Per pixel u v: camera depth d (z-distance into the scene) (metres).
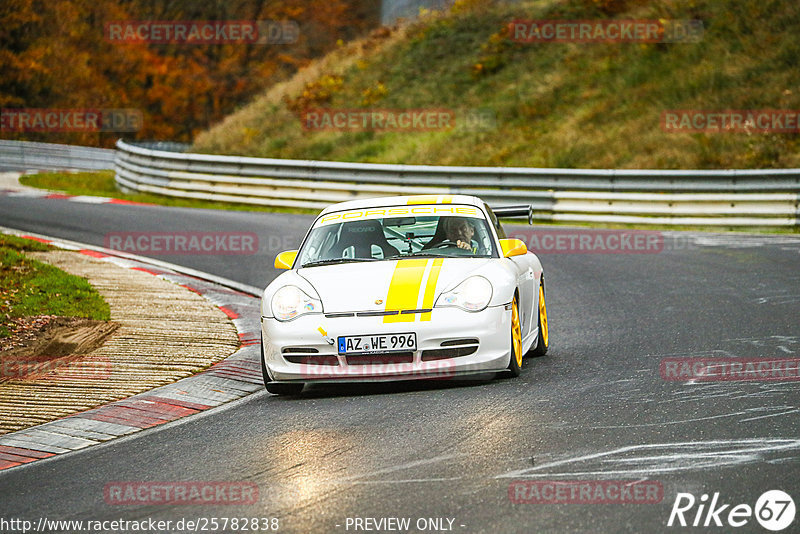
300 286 22.16
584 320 30.62
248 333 30.14
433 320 20.78
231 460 16.25
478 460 15.10
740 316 29.14
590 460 14.76
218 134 106.19
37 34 180.62
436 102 96.81
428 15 119.38
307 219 62.50
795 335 25.58
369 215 25.19
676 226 58.97
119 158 89.75
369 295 21.33
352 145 91.69
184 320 31.66
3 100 176.75
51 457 17.62
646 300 33.56
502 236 26.27
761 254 43.94
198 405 21.42
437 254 23.48
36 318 30.39
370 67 109.19
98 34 185.12
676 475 13.79
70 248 49.22
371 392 21.67
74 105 180.38
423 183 68.50
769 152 68.38
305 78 114.06
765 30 85.81
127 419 20.20
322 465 15.44
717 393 19.00
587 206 61.81
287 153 93.44
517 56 100.56
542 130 83.50
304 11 184.88
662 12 95.75
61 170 117.00
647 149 73.44
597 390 19.89
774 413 17.14
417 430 17.34
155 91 183.50
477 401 19.53
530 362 24.28
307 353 21.12
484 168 66.50
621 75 88.19
